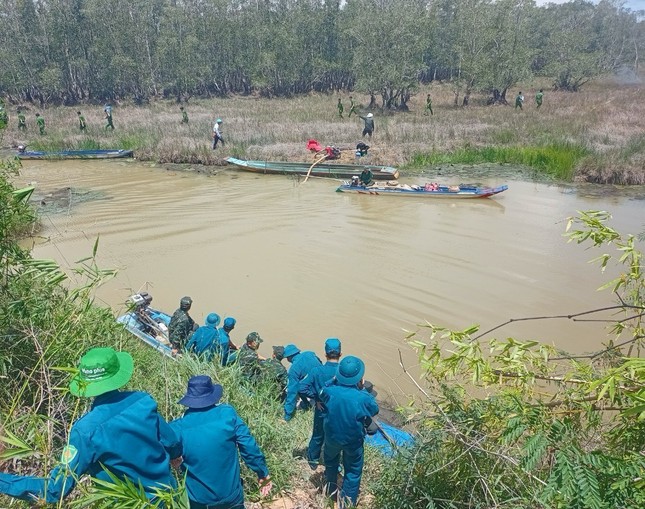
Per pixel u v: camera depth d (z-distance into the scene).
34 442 3.51
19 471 3.41
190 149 25.36
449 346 9.02
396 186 18.94
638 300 3.92
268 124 31.98
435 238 14.35
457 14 52.12
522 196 18.55
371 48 40.47
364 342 9.31
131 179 21.83
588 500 2.59
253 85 56.34
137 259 12.91
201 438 3.28
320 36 56.50
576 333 9.33
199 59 53.84
